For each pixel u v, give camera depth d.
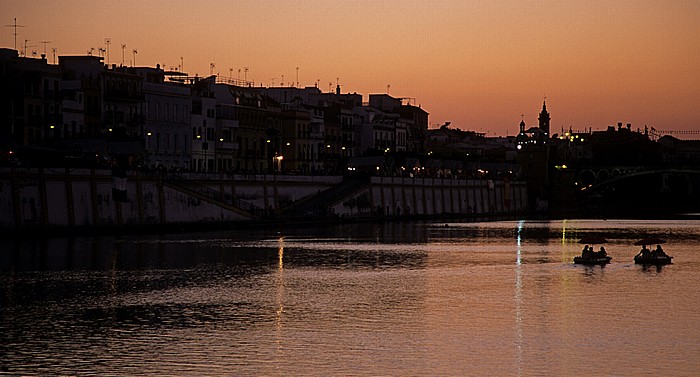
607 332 97.06
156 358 86.12
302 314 106.00
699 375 81.62
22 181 167.38
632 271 145.25
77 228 177.12
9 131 195.12
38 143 189.88
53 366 83.50
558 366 84.25
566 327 99.44
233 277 134.62
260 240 192.50
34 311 106.06
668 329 98.56
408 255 169.88
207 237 193.38
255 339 93.38
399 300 115.56
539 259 164.75
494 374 81.75
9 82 197.62
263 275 137.38
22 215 167.88
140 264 144.75
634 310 109.12
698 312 107.81
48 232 171.75
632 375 81.62
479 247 190.12
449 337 94.62
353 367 83.62
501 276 138.88
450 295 119.75
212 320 102.25
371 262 156.88
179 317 103.69
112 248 163.25
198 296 117.31
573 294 120.62
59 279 128.00
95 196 182.62
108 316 103.81
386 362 85.19
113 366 83.56
